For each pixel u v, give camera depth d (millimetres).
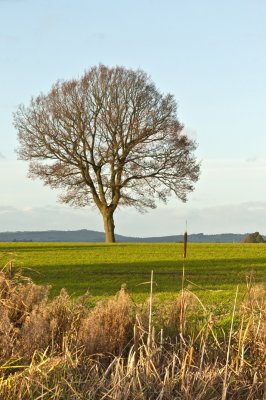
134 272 20625
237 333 7160
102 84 51469
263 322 6871
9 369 6355
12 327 7281
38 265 23672
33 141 52469
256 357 6504
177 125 52344
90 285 16688
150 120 51562
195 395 5559
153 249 35500
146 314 7883
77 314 7957
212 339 7453
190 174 52750
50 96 52312
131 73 52125
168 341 7398
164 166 52562
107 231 54312
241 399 5664
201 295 13484
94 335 7145
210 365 6102
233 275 19266
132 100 51688
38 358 6703
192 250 34094
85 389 5586
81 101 51625
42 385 5398
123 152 52562
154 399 5570
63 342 6914
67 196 54000
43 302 8172
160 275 19453
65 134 51906
